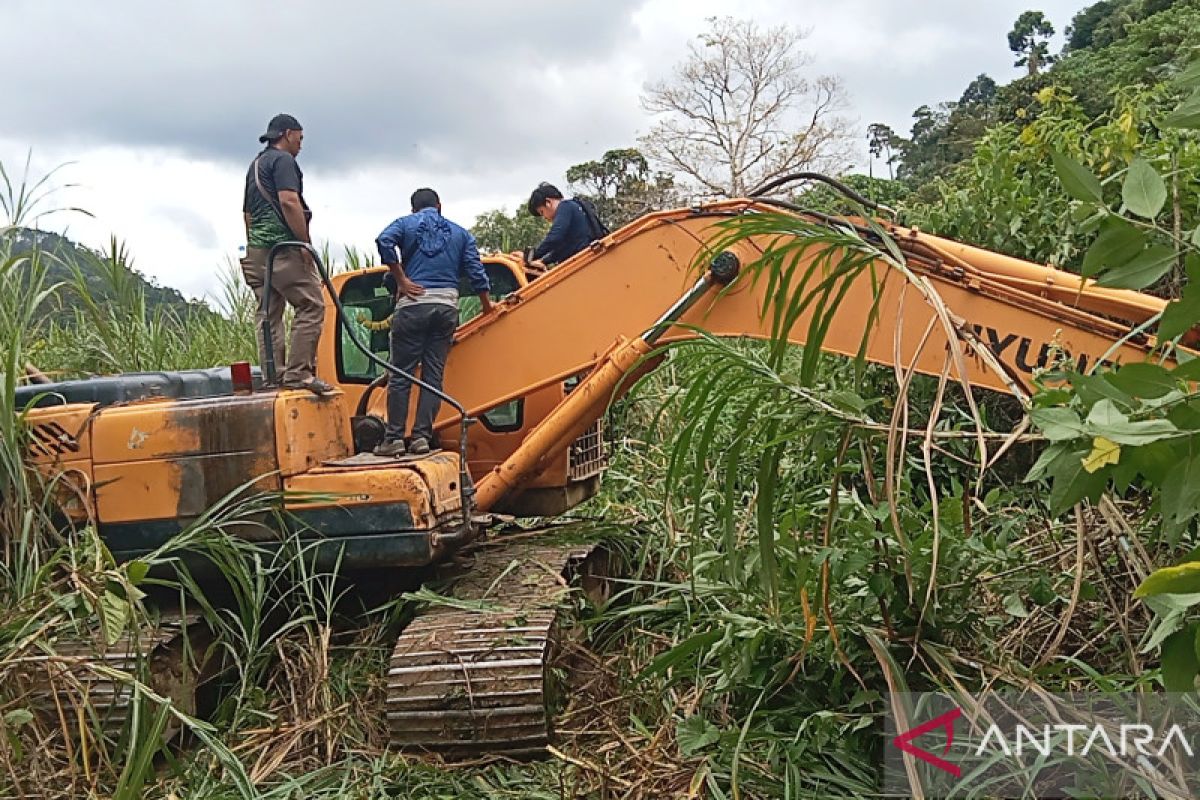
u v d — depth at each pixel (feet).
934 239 14.56
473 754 12.53
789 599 11.73
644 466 24.47
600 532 17.92
